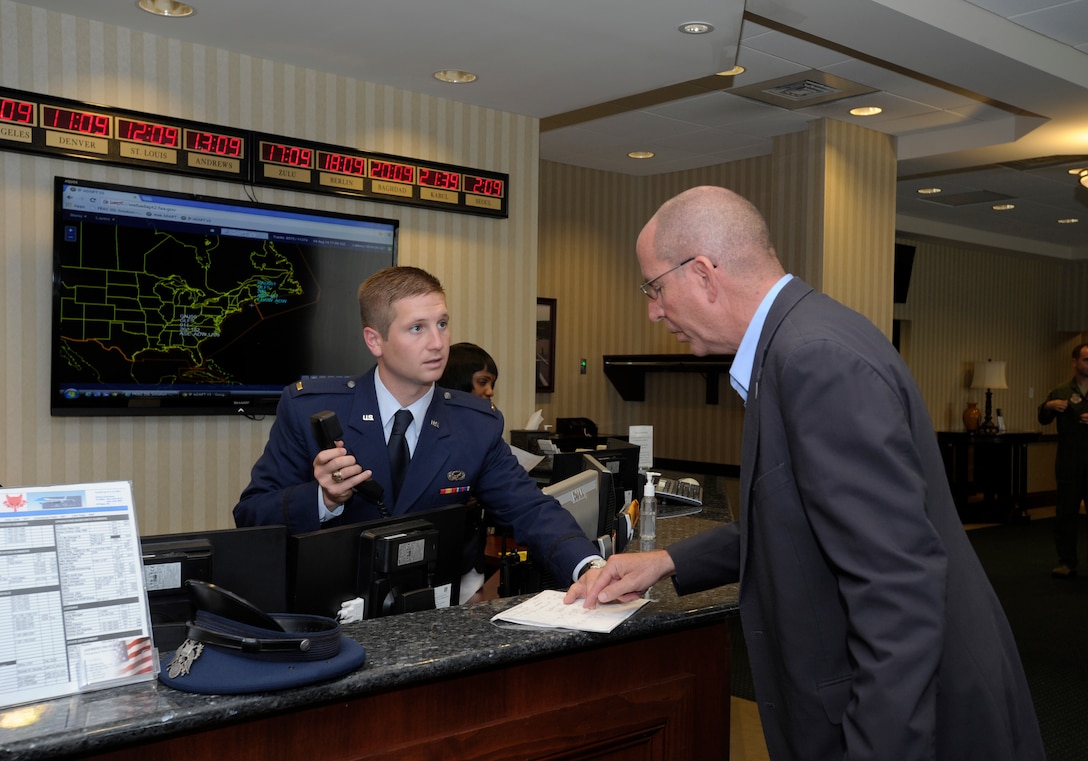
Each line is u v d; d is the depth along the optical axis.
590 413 7.48
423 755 1.48
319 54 4.31
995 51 4.36
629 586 1.72
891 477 1.26
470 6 3.69
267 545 1.60
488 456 2.25
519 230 5.39
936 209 8.87
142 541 1.50
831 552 1.29
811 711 1.41
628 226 7.65
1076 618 5.70
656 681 1.81
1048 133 5.77
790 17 3.99
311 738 1.38
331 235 4.62
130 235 4.03
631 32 3.93
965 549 1.46
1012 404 11.47
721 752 1.93
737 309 1.51
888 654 1.21
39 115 3.77
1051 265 11.94
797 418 1.33
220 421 4.37
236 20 3.89
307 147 4.49
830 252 5.99
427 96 4.95
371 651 1.45
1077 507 6.82
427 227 5.01
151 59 4.07
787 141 6.23
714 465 7.27
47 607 1.25
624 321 7.64
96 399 3.96
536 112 5.29
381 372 2.16
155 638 1.43
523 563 2.21
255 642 1.28
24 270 3.82
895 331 10.16
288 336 4.50
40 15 3.79
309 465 2.13
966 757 1.39
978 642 1.40
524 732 1.60
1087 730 3.93
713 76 5.11
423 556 1.81
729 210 1.52
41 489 1.29
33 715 1.17
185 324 4.19
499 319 5.32
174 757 1.26
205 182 4.26
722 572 1.73
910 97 5.48
